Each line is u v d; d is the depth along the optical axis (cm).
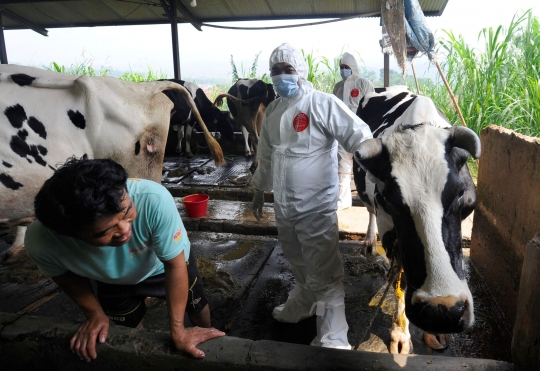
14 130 301
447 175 174
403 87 414
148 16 890
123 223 144
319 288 253
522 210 264
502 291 293
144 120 333
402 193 176
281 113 253
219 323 296
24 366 210
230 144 877
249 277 362
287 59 233
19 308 320
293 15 842
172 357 189
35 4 812
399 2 462
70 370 204
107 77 329
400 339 256
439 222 170
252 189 576
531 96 593
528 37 642
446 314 158
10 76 305
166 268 177
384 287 338
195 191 590
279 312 294
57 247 172
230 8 814
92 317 201
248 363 184
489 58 669
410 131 193
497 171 312
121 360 196
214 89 1227
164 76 1098
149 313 308
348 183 500
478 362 176
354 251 406
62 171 135
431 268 165
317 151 242
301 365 181
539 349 153
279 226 261
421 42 480
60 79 324
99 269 182
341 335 245
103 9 845
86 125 316
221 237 458
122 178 138
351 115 231
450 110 719
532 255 159
